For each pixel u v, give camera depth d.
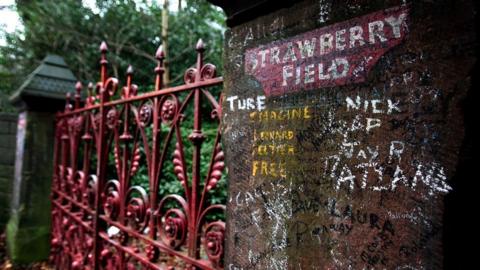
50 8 6.02
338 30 1.03
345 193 0.97
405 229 0.85
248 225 1.24
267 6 1.24
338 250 0.97
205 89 1.67
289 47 1.16
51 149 3.84
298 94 1.12
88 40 6.32
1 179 4.57
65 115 3.48
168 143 1.92
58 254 3.38
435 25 0.83
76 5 6.14
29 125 3.72
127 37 6.20
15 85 6.85
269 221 1.17
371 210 0.92
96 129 2.76
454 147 0.79
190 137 1.71
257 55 1.27
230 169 1.34
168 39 6.05
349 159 0.97
